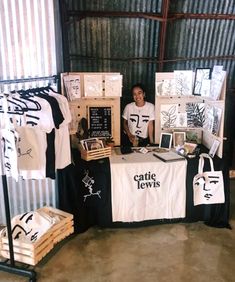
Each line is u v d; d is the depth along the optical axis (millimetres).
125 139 3969
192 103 3807
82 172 3246
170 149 3695
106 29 3883
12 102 2461
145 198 3373
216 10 3879
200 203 3438
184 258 3014
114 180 3275
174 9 3816
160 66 4145
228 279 2748
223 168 3361
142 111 3857
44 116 2576
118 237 3326
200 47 4172
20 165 2617
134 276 2766
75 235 3344
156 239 3297
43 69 3234
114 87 3656
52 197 3572
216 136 3447
